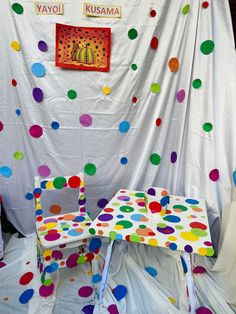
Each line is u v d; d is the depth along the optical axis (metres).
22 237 1.74
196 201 1.43
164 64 1.48
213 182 1.49
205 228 1.18
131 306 1.22
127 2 1.38
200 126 1.50
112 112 1.54
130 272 1.42
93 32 1.40
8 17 1.40
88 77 1.48
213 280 1.35
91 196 1.70
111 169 1.65
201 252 1.04
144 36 1.43
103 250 1.59
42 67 1.45
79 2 1.37
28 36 1.41
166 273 1.43
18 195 1.68
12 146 1.60
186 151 1.58
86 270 1.48
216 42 1.40
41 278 1.35
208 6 1.36
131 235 1.12
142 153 1.63
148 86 1.52
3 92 1.51
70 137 1.57
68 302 1.28
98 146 1.60
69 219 1.41
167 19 1.42
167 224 1.21
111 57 1.45
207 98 1.45
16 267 1.47
